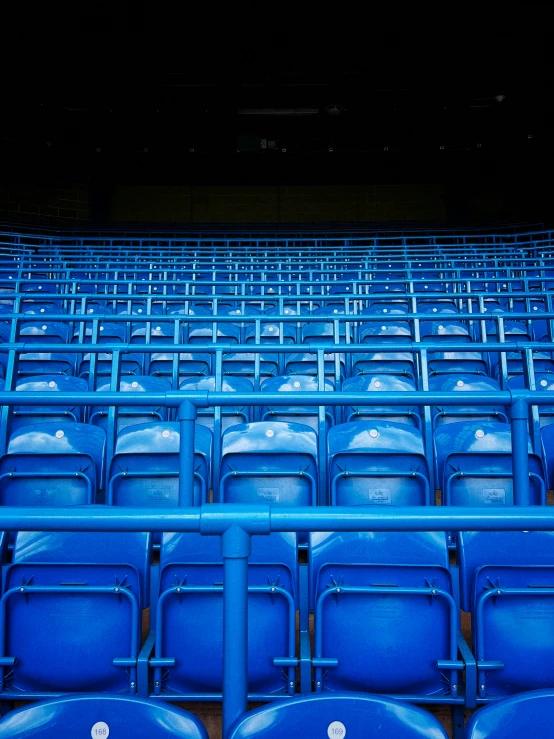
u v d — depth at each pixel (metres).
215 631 2.02
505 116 12.07
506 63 11.20
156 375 4.33
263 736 1.09
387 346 3.15
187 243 12.11
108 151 12.64
